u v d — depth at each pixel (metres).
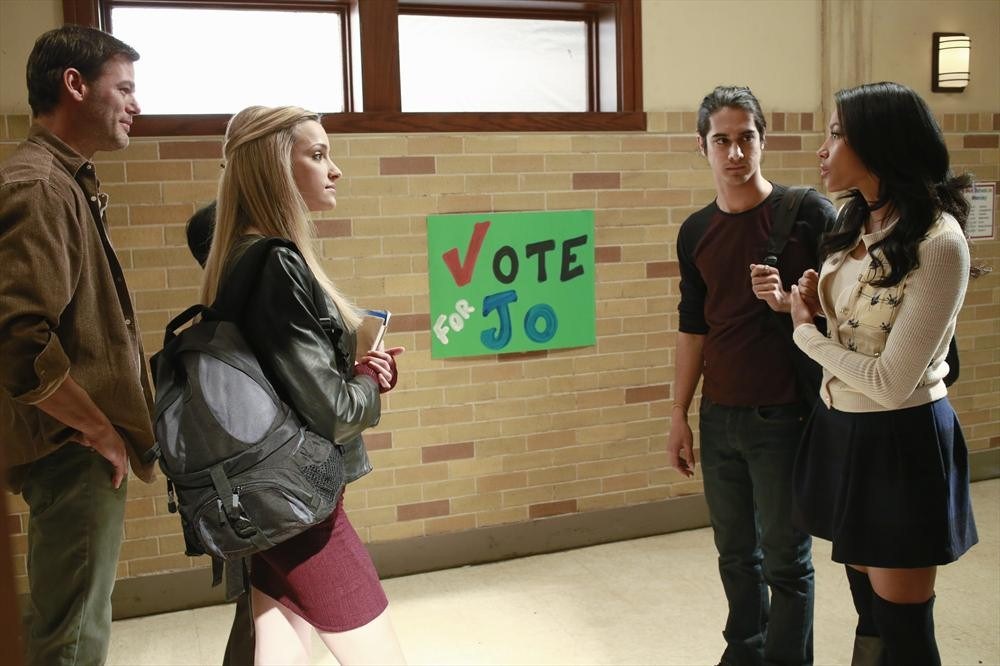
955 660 2.90
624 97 3.99
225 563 1.92
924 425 1.89
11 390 1.98
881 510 1.90
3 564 0.36
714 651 3.07
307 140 2.01
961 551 1.91
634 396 4.12
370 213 3.65
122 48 2.28
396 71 3.66
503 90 4.02
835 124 1.94
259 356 1.82
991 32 4.59
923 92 4.47
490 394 3.89
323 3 3.72
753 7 4.16
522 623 3.33
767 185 2.45
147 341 3.42
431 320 3.77
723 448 2.49
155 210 3.39
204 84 3.63
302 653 2.01
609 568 3.84
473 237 3.78
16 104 3.22
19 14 3.21
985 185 4.67
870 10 4.27
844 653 2.98
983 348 4.80
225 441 1.72
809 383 2.29
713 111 2.39
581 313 3.99
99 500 2.18
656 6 4.00
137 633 3.34
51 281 2.01
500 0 3.88
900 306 1.86
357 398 1.85
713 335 2.48
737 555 2.55
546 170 3.88
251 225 1.97
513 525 3.97
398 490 3.80
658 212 4.08
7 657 0.36
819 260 2.24
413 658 3.08
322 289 1.89
